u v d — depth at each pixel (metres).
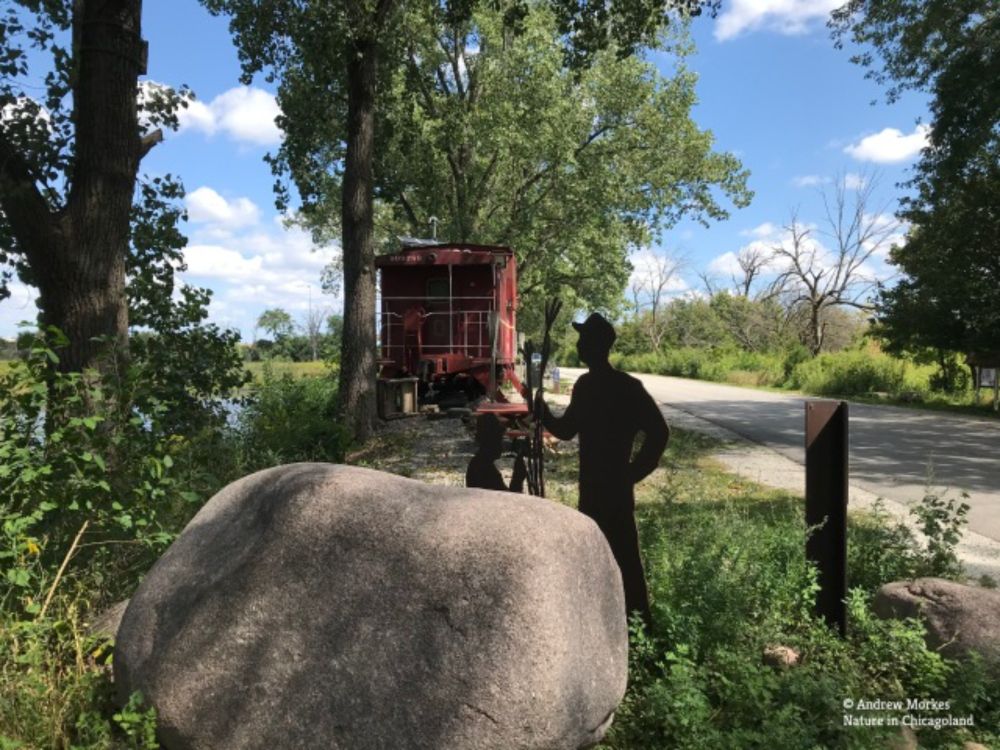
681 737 3.56
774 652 4.36
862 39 22.27
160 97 9.25
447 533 3.19
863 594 5.04
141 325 8.63
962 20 20.33
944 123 20.91
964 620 4.46
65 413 4.92
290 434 10.50
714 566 4.55
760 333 67.75
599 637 3.26
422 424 15.39
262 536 3.59
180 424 7.93
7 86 8.02
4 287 8.87
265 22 15.16
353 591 3.22
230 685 3.29
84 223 7.52
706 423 19.33
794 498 9.11
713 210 32.16
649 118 29.88
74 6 8.70
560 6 15.20
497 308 16.69
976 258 25.39
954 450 14.96
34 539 4.39
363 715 2.99
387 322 17.09
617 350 80.50
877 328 31.02
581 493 4.62
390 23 15.05
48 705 3.63
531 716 2.83
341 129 18.84
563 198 29.33
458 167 30.42
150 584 3.77
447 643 2.96
